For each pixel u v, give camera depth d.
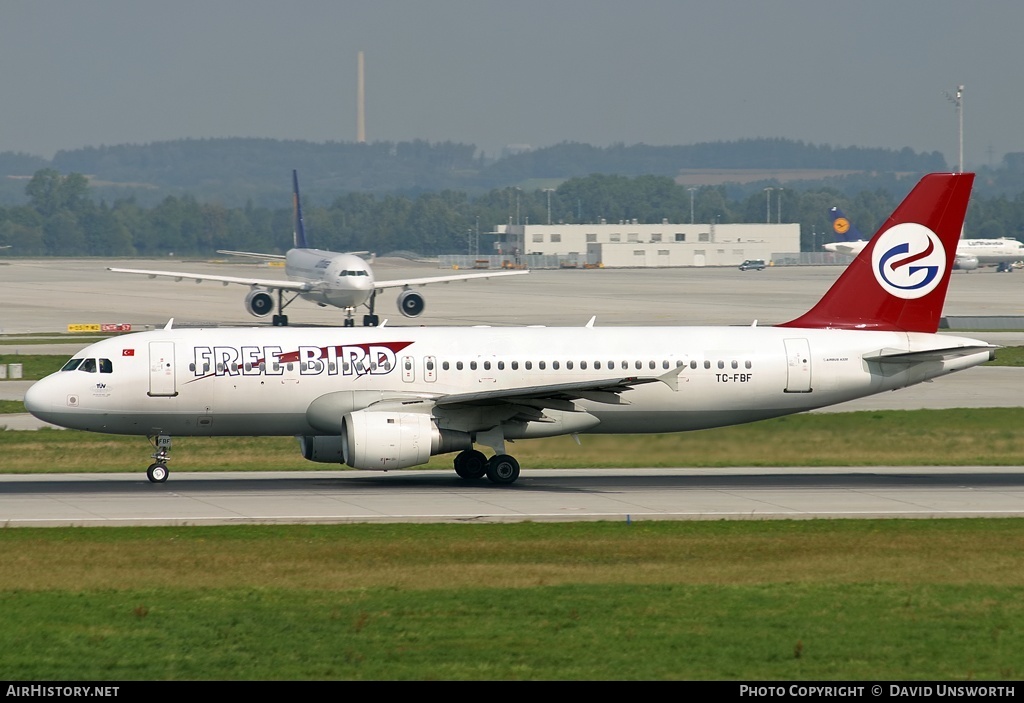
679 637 88.38
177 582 105.25
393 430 161.75
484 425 169.00
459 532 129.50
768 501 151.38
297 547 121.00
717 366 178.25
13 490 159.25
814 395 180.75
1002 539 126.19
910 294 184.25
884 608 96.62
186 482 168.12
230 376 168.62
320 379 170.25
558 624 91.44
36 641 87.19
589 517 139.38
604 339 178.62
